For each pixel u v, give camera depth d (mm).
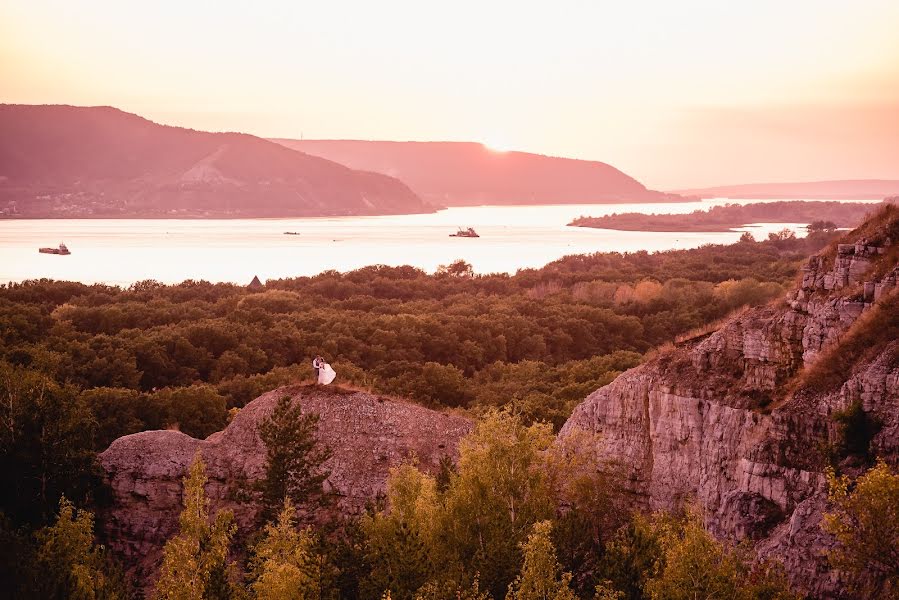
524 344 140750
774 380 38906
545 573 33500
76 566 39719
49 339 117125
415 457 49656
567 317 155125
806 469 34438
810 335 38188
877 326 35375
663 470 41469
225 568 40875
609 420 44875
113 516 53531
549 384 104062
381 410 54938
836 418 33031
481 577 37031
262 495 49469
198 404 82250
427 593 34812
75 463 53938
